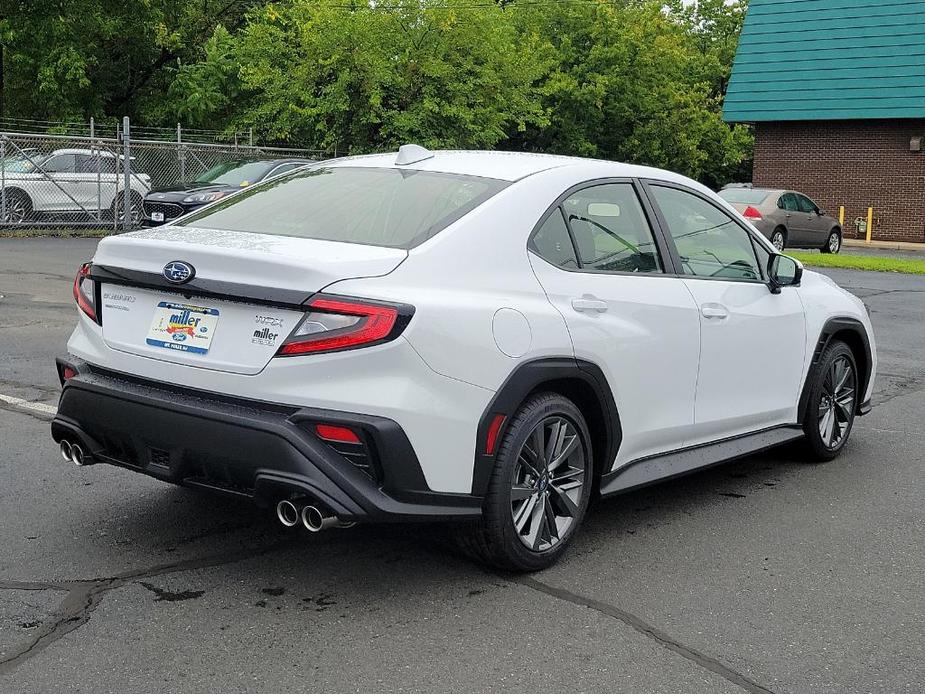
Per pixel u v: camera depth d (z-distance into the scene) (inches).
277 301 143.3
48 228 847.1
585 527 192.4
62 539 173.3
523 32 1557.6
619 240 186.5
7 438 233.6
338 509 139.3
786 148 1300.4
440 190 171.5
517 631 143.3
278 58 1064.8
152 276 154.2
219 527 181.8
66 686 123.5
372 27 1008.2
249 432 142.0
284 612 146.9
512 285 161.2
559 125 1561.3
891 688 130.3
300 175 193.9
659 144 1637.6
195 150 977.5
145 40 1424.7
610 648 139.1
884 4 1249.4
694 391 197.9
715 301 202.5
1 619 141.5
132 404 152.9
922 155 1214.3
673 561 174.6
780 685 130.2
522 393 156.4
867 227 1211.2
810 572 171.3
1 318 402.9
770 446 222.4
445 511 149.5
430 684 126.9
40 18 1286.9
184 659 131.5
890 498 216.7
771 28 1305.4
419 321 144.0
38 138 864.9
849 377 251.9
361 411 140.8
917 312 537.3
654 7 1632.6
